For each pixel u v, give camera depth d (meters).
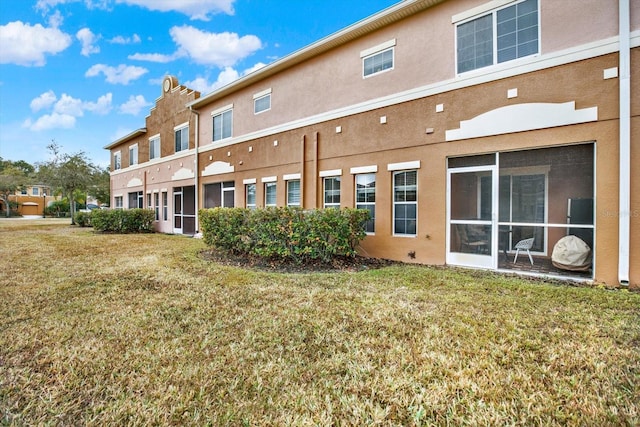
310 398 2.40
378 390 2.48
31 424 2.14
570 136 5.93
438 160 7.51
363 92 8.90
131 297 4.94
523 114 6.39
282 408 2.29
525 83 6.39
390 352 3.07
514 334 3.42
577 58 5.85
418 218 7.82
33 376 2.70
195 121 15.16
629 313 4.06
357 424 2.13
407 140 8.00
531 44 6.37
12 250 10.09
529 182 6.63
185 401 2.36
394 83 8.27
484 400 2.34
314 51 9.86
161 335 3.51
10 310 4.33
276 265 7.54
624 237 5.41
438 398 2.37
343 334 3.49
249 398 2.41
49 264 7.68
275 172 11.33
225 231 8.82
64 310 4.34
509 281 5.78
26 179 38.78
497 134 6.70
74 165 23.84
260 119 11.99
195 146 15.09
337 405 2.32
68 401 2.38
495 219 6.89
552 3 6.13
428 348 3.13
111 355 3.06
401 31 8.16
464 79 7.11
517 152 6.65
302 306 4.44
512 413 2.20
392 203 8.35
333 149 9.56
